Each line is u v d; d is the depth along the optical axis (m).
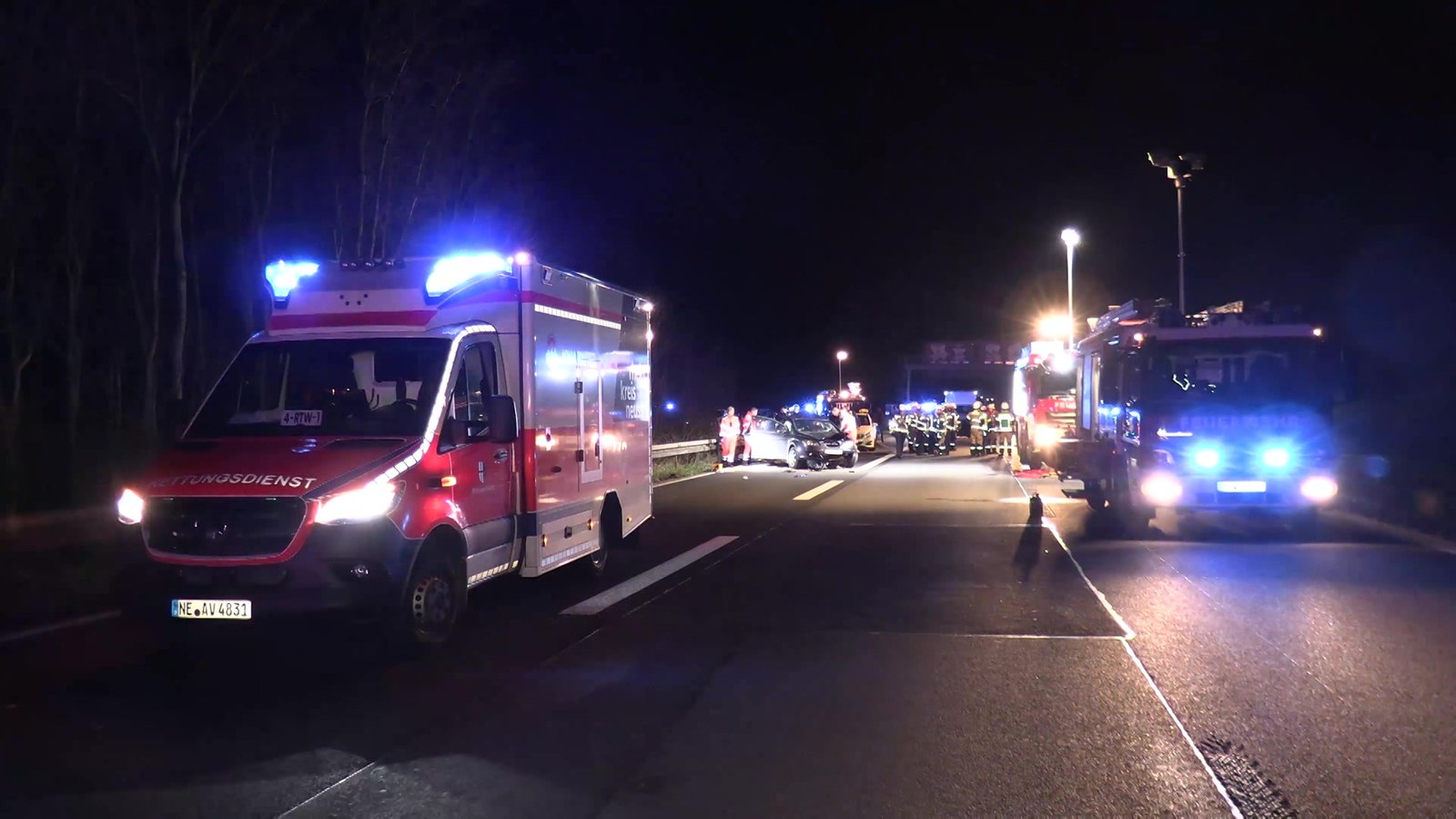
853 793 5.56
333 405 8.78
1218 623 9.59
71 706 7.19
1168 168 26.11
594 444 11.45
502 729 6.66
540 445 9.91
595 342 11.48
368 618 7.80
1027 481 26.88
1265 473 15.41
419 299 9.40
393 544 7.91
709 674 7.93
